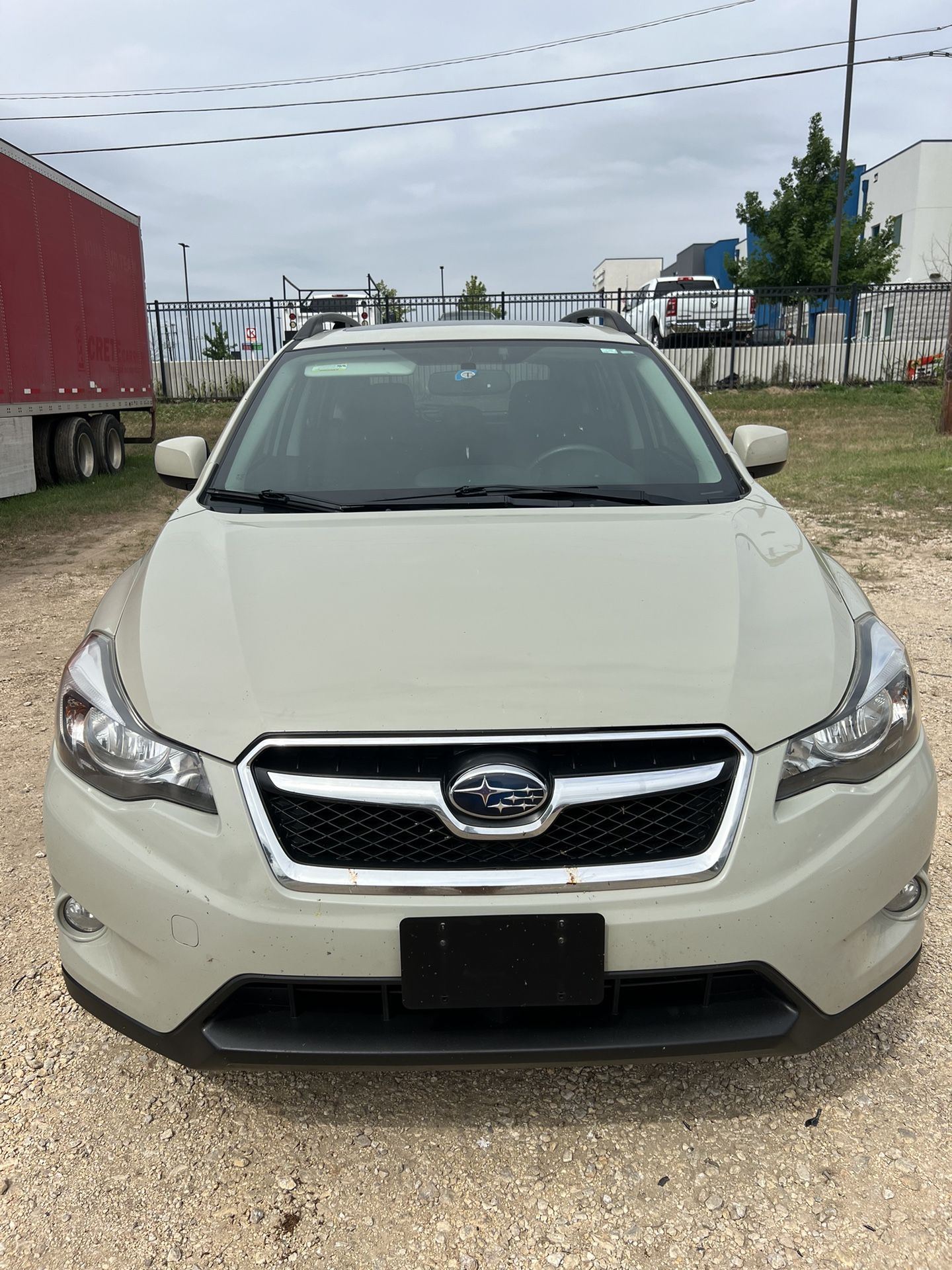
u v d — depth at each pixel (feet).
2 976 8.43
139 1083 7.22
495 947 5.63
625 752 5.76
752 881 5.73
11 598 22.34
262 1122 6.84
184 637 6.55
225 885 5.72
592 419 9.77
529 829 5.64
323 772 5.74
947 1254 5.72
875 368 77.10
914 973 6.70
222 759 5.80
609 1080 7.23
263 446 9.50
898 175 141.08
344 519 8.24
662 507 8.45
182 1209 6.14
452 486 8.85
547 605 6.59
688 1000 5.97
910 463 38.42
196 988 5.80
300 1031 5.82
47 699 15.37
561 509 8.42
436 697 5.84
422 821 5.71
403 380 10.27
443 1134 6.73
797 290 78.28
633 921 5.62
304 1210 6.12
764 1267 5.67
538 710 5.76
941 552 24.21
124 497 37.42
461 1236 5.92
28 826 11.14
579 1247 5.83
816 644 6.49
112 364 44.42
